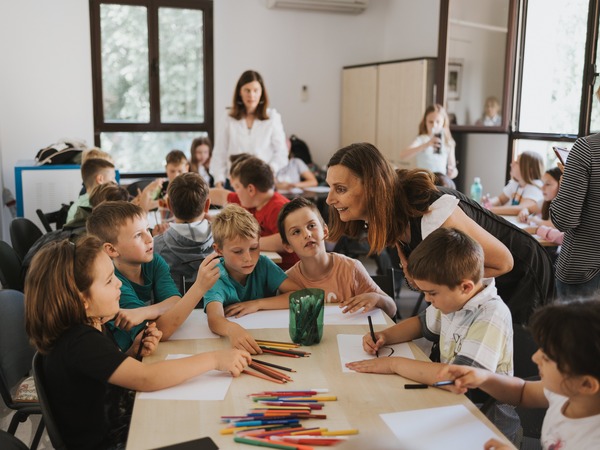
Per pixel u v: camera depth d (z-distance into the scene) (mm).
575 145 2557
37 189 4812
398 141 6480
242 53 6891
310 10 7094
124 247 1971
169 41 6570
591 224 2580
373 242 1700
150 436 1249
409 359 1543
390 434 1248
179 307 1818
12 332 1996
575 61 4664
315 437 1229
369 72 6859
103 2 6223
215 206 4301
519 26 5066
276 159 5102
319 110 7371
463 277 1484
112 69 6398
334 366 1598
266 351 1687
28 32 5812
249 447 1207
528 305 1901
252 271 2150
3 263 2881
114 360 1454
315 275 2193
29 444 2500
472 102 5637
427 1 6641
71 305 1479
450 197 1709
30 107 5910
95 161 3740
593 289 2652
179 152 4559
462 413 1336
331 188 1719
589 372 1081
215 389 1464
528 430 1657
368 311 2014
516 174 4539
